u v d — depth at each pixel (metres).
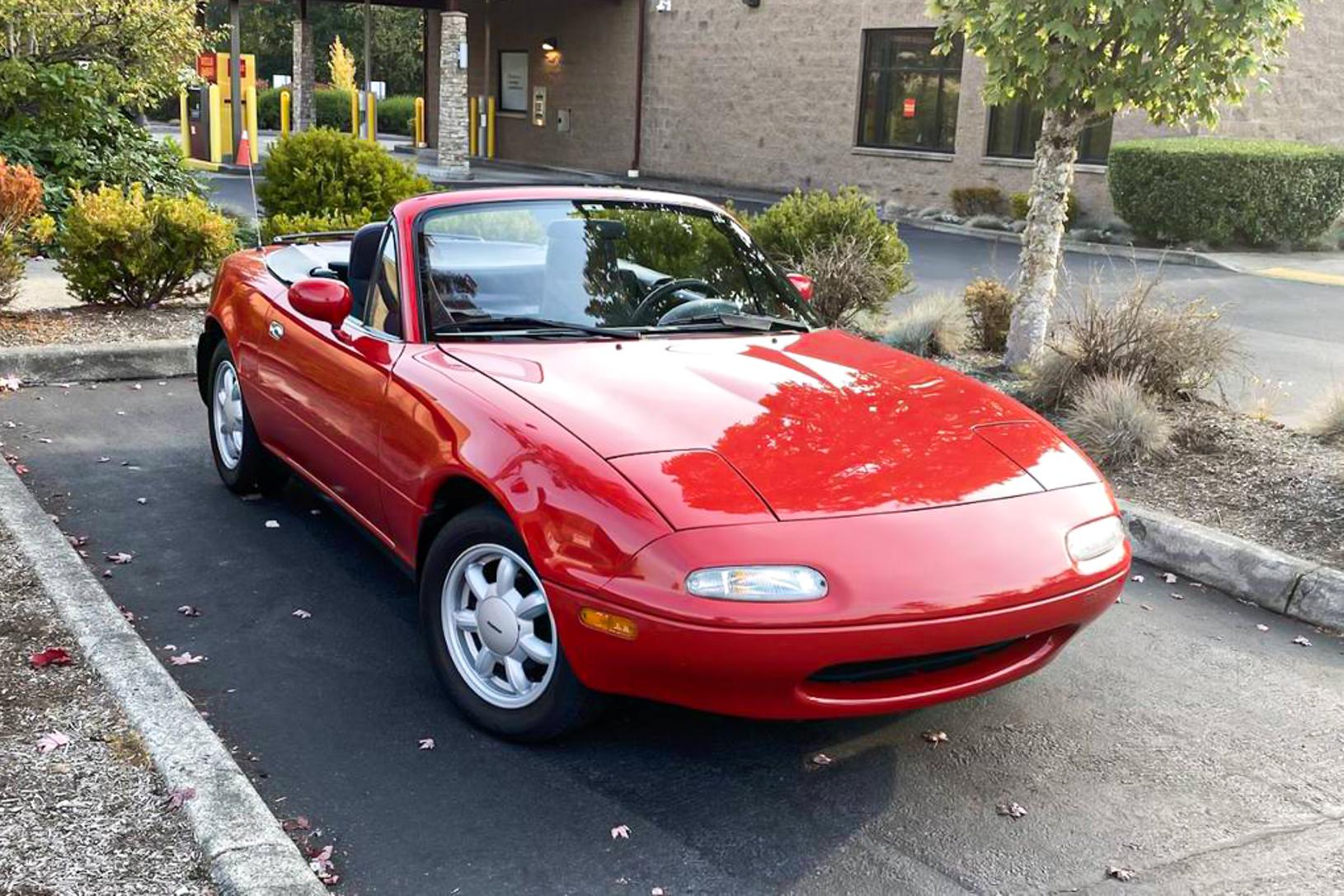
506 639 3.52
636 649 3.11
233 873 2.78
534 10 31.95
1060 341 7.91
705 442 3.44
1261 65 7.48
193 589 4.69
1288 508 5.77
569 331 4.21
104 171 12.89
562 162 31.84
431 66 35.12
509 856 3.06
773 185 26.22
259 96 44.00
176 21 13.10
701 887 2.96
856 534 3.18
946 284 14.23
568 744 3.63
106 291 9.21
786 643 3.02
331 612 4.53
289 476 5.75
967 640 3.18
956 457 3.62
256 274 5.62
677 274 4.63
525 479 3.36
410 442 3.88
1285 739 3.88
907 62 23.38
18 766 3.22
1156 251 18.06
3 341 8.02
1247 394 8.43
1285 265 16.81
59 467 6.07
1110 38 7.34
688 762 3.56
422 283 4.25
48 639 4.00
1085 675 4.33
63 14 12.44
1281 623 4.95
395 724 3.71
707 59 27.23
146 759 3.29
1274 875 3.11
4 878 2.76
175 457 6.36
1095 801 3.45
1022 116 21.69
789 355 4.24
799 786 3.45
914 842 3.20
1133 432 6.52
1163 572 5.52
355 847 3.07
